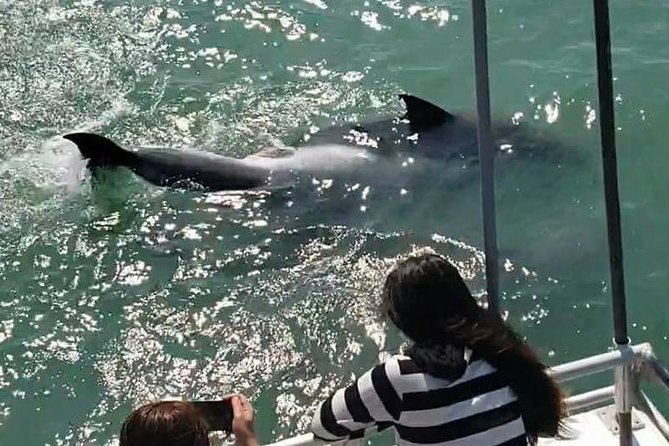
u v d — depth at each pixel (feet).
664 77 38.09
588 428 17.02
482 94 12.57
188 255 30.68
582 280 29.48
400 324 12.97
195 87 38.96
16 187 33.42
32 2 42.78
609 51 12.47
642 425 16.79
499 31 41.19
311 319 28.30
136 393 26.16
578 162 34.24
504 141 34.73
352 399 13.05
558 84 38.11
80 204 32.63
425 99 38.09
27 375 26.68
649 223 31.71
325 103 38.11
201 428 12.21
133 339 27.81
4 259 30.45
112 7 42.75
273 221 32.04
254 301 29.07
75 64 39.88
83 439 24.88
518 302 28.84
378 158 34.01
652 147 35.12
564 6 42.24
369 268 30.25
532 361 12.92
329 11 42.55
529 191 33.09
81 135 32.30
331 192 33.01
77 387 26.32
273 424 25.21
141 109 37.96
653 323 28.09
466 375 12.72
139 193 32.89
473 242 31.04
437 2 42.68
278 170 33.50
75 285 29.68
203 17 42.29
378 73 39.47
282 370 26.76
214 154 33.81
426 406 12.66
